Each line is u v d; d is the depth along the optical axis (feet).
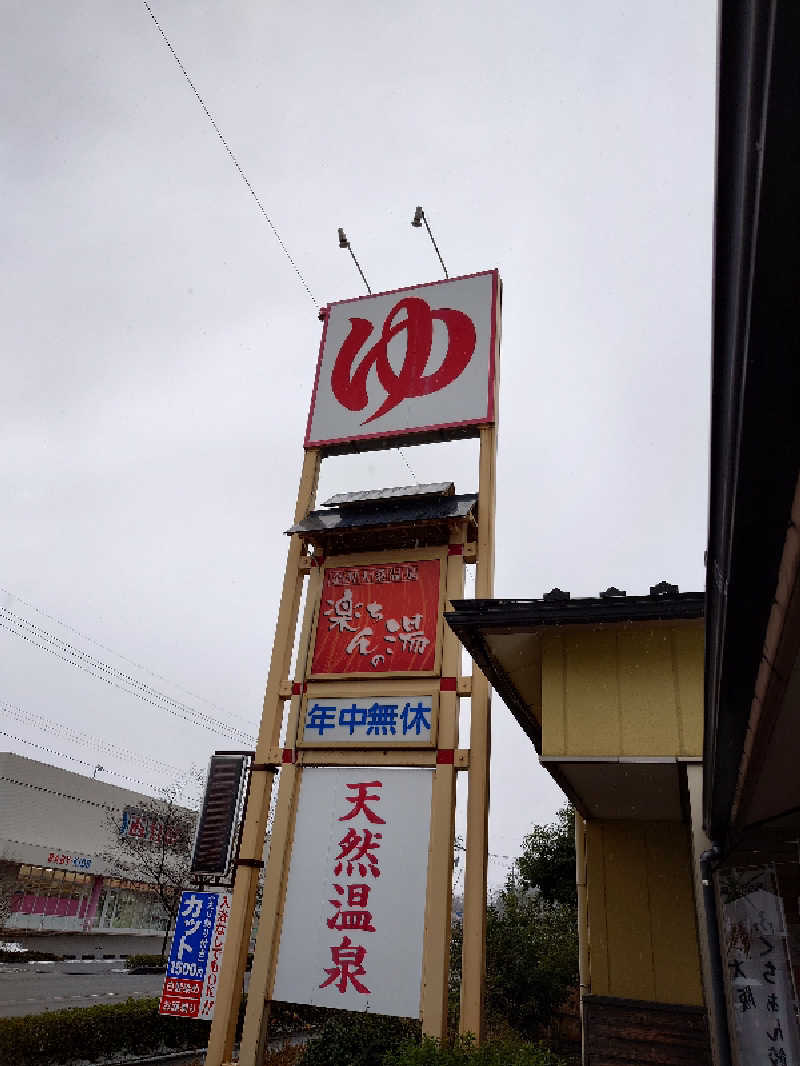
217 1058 32.35
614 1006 30.94
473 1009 29.09
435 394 43.09
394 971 30.68
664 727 23.84
